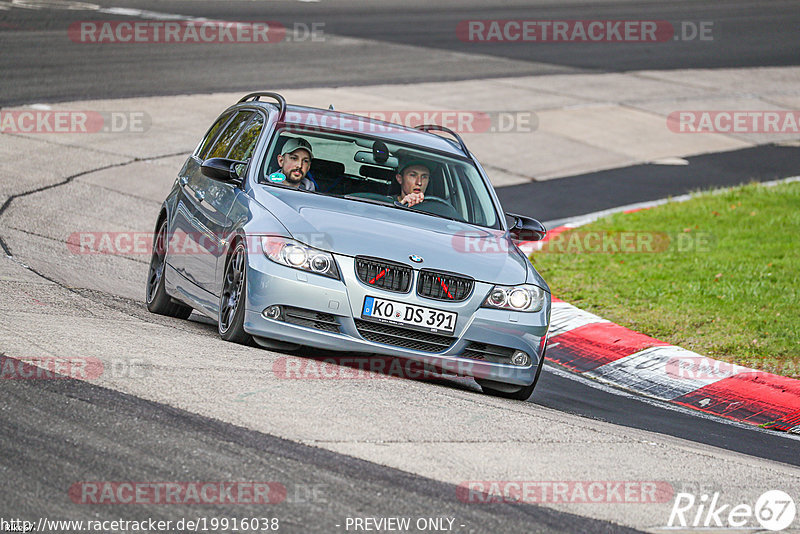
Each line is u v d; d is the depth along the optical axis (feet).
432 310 83.87
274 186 93.35
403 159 100.07
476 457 64.95
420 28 382.01
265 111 104.47
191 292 98.22
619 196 212.64
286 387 73.97
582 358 117.91
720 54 383.04
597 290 143.33
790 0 521.65
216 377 73.97
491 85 297.12
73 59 268.41
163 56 285.84
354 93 265.34
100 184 176.76
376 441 64.90
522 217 103.40
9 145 190.70
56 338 79.46
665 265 156.15
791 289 140.56
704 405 104.06
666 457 72.18
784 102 318.65
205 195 101.09
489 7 445.37
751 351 117.29
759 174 241.76
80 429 60.70
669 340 121.80
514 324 86.12
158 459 57.62
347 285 82.79
